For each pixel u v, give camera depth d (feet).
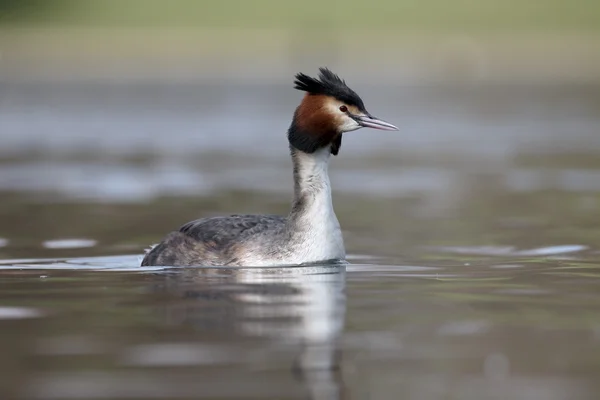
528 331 30.78
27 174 79.15
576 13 232.94
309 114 42.80
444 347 28.94
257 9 231.50
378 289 37.68
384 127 42.80
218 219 44.57
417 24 226.79
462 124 116.16
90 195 68.49
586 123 114.42
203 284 38.55
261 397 24.53
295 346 28.99
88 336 30.30
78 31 215.72
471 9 234.99
